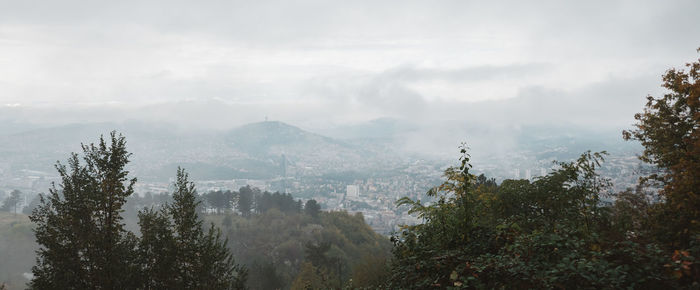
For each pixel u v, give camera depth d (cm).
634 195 791
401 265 478
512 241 428
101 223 966
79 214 932
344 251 6462
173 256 1012
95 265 930
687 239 453
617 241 392
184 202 1098
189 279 1029
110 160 973
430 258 428
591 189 518
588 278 296
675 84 1095
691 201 606
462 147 501
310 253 3775
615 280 290
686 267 294
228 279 1116
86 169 971
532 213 527
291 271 6069
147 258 1003
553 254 362
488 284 357
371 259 1677
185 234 1074
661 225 548
